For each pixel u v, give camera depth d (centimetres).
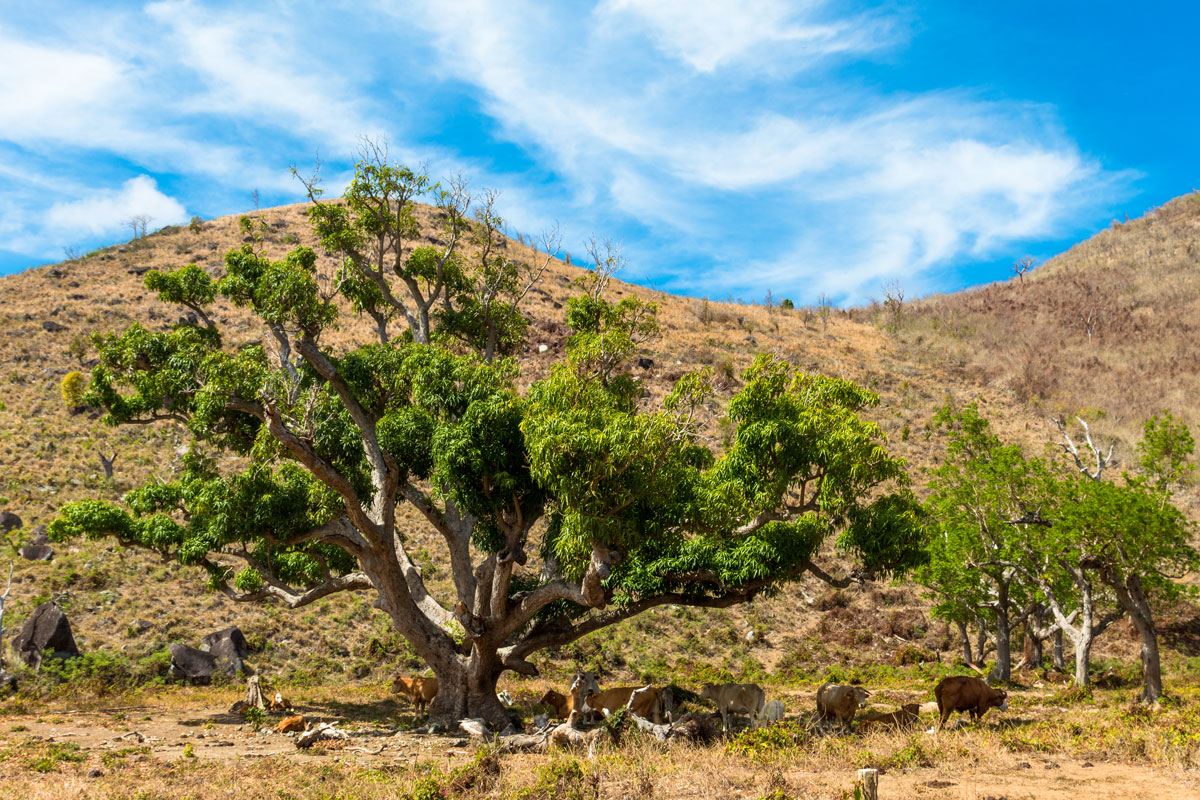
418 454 1798
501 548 1761
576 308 2231
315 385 1833
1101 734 1257
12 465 4094
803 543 1656
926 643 3931
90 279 6700
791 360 7012
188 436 4750
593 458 1341
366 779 1135
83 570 3306
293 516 1800
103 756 1305
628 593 1736
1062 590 2864
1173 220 12562
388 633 3294
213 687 2588
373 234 2244
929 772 1027
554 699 1769
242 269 2038
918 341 8312
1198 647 3991
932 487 3095
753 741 1235
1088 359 7619
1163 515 1930
